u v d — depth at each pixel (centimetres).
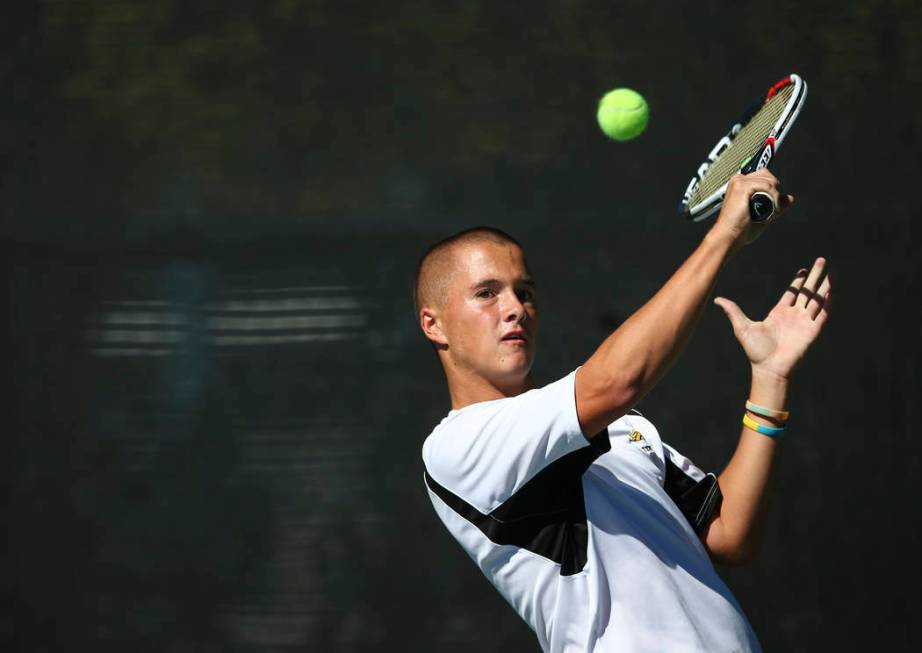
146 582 2497
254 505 2508
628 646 841
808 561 2445
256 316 2559
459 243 970
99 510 2516
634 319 824
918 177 2525
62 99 2616
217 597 2484
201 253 2575
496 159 2573
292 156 2598
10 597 2492
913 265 2500
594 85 2570
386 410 2523
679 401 2481
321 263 2570
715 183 1096
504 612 2445
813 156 2548
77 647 2480
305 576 2480
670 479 951
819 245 2520
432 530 2480
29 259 2570
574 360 2505
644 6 2578
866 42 2561
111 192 2597
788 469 2472
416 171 2580
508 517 877
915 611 2409
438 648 2434
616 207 2541
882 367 2477
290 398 2534
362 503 2495
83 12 2638
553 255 2536
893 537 2438
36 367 2548
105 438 2536
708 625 862
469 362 955
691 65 2562
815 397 2483
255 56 2619
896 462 2456
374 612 2458
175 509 2516
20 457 2525
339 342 2545
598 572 855
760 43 2562
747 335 948
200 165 2600
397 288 2555
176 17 2633
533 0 2595
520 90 2583
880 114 2545
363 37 2609
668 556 881
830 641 2425
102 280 2573
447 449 894
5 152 2595
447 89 2594
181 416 2541
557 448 846
